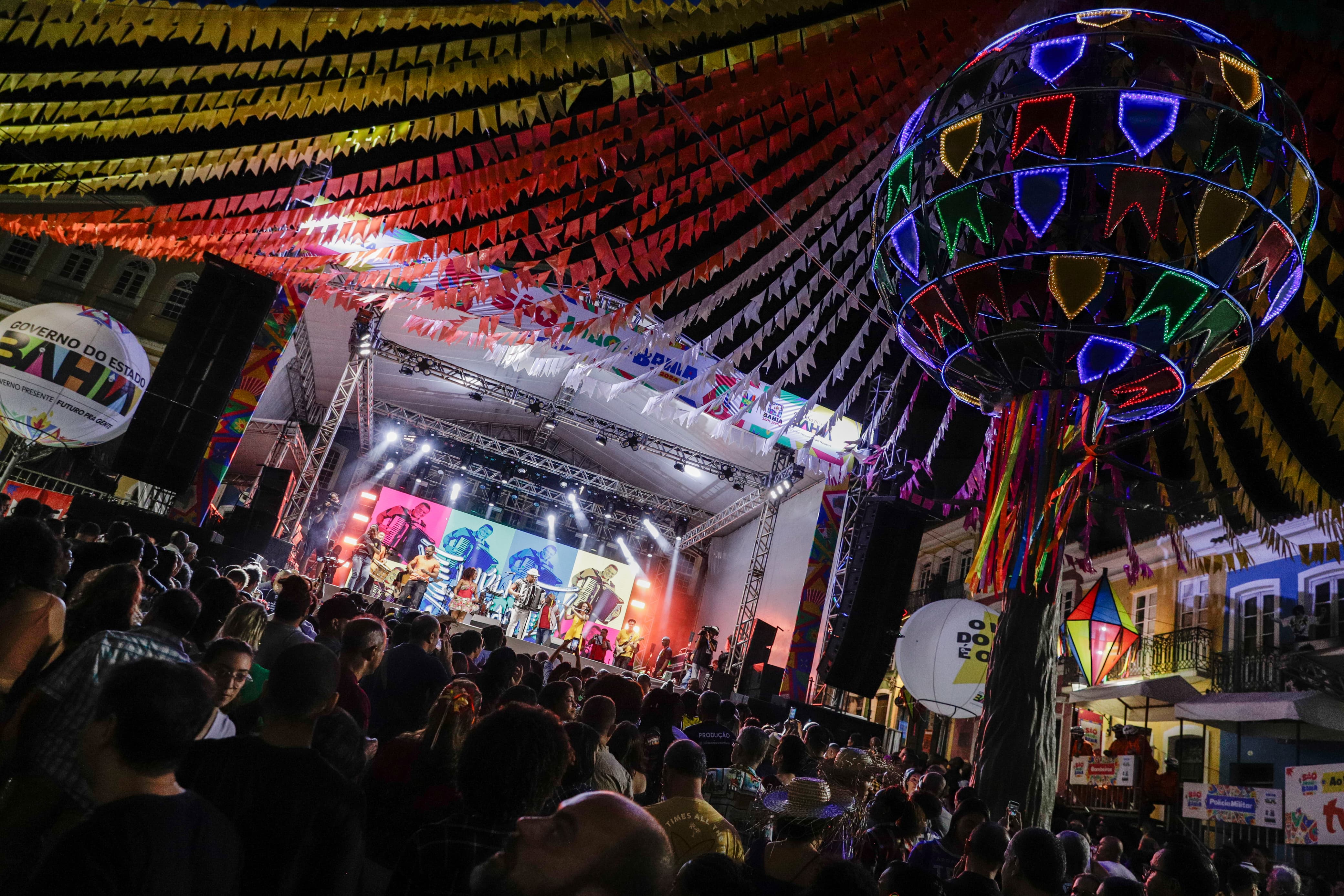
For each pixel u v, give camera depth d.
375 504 25.91
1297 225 4.70
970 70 4.41
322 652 2.25
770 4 3.66
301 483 19.12
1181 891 3.40
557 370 5.40
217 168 4.59
